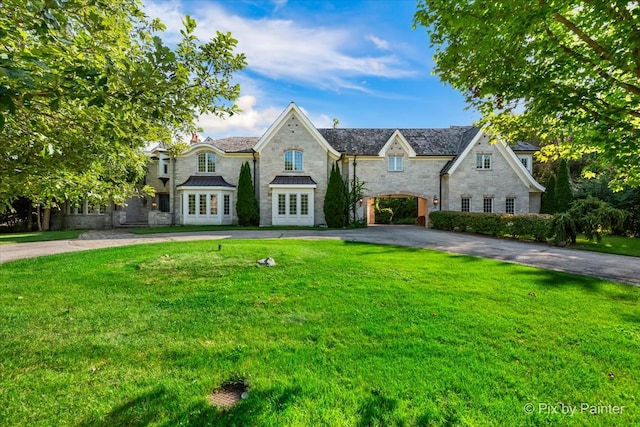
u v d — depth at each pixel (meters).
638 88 4.39
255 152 26.52
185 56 3.51
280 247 12.05
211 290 7.13
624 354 4.20
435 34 5.84
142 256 10.57
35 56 2.34
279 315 5.64
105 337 4.75
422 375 3.70
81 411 3.09
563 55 4.66
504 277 8.13
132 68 2.66
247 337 4.76
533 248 13.66
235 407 3.15
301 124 26.47
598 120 4.58
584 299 6.40
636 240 17.30
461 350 4.31
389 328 5.04
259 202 26.42
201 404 3.20
